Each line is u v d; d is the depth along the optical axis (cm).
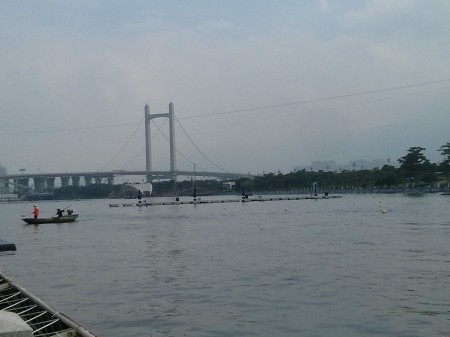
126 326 1493
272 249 3053
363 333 1349
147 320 1546
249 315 1559
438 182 15688
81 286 2120
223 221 6091
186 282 2092
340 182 18862
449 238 3291
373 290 1806
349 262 2422
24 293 1639
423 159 15075
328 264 2386
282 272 2225
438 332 1336
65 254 3312
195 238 4000
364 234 3759
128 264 2691
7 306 1597
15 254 3403
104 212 10694
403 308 1562
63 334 1116
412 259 2444
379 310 1551
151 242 3838
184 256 2900
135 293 1925
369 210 7212
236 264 2506
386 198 11994
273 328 1425
